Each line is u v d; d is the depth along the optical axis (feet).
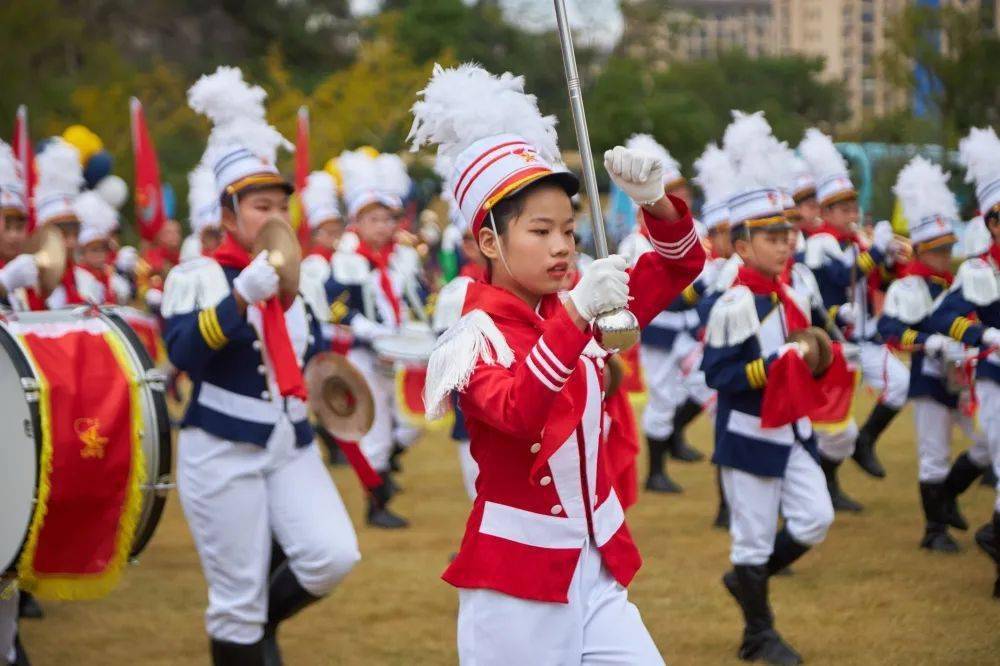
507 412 10.82
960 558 25.54
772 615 20.08
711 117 95.09
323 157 97.04
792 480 19.62
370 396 18.95
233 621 17.42
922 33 65.10
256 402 17.34
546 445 11.24
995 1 65.21
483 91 11.87
